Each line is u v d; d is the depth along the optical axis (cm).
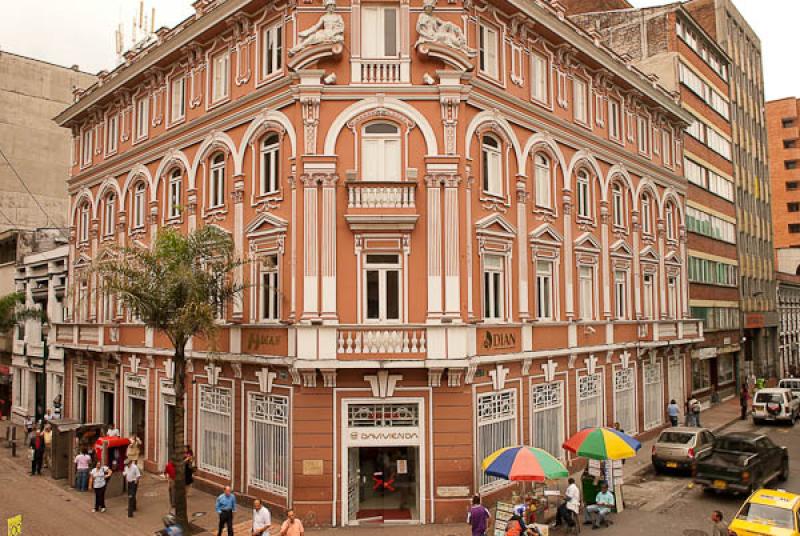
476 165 1928
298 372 1730
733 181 4644
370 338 1714
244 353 1964
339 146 1820
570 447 1786
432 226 1781
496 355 1886
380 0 1862
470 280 1841
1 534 1698
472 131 1908
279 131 1930
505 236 2005
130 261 1822
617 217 2762
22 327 3756
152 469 2394
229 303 2012
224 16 2105
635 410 2764
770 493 1568
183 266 1673
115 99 2831
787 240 7975
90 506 1970
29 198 4538
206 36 2234
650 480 2227
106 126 2925
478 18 1995
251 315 1986
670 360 3212
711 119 4253
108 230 2858
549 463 1573
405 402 1761
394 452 1845
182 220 2344
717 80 4462
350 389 1752
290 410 1788
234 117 2095
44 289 3519
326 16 1833
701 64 4156
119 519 1842
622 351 2673
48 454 2556
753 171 5209
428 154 1809
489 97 1986
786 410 3269
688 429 2353
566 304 2297
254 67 2053
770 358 5488
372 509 1809
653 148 3122
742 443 2045
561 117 2350
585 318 2447
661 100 3070
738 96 4950
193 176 2292
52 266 3406
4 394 4041
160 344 2388
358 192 1773
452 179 1794
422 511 1745
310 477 1733
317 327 1708
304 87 1808
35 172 4572
